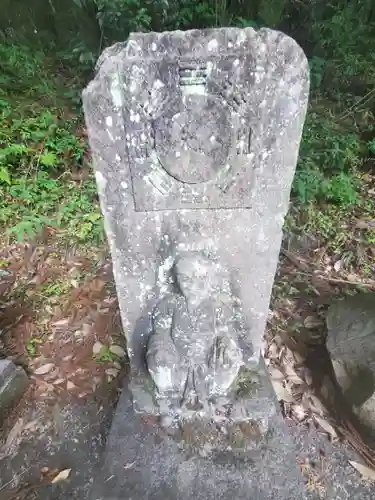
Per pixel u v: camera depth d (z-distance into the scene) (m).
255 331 2.31
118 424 2.22
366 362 2.38
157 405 2.23
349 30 5.24
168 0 5.18
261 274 2.13
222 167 1.84
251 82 1.69
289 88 1.71
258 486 2.00
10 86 5.04
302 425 2.53
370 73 5.14
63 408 2.68
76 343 3.02
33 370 2.86
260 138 1.79
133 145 1.78
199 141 1.77
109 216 1.94
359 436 2.44
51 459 2.46
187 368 2.19
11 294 3.34
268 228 2.01
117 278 2.11
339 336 2.60
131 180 1.86
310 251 3.78
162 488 2.00
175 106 1.72
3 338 3.02
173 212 1.95
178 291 2.09
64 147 4.43
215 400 2.24
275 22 5.42
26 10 6.17
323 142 4.43
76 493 2.31
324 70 5.24
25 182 4.20
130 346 2.31
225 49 1.64
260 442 2.15
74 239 3.83
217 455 2.10
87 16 5.61
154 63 1.65
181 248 2.04
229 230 2.00
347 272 3.56
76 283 3.45
